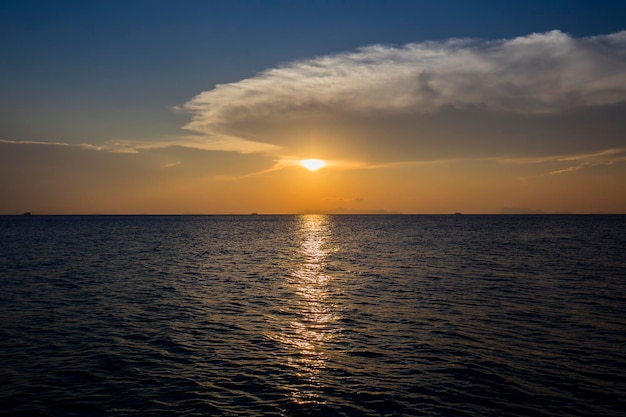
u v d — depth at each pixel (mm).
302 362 18312
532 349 19922
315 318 25734
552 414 13805
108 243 85688
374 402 14578
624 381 16266
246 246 82188
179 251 69938
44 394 15016
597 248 70938
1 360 18234
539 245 78062
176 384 15977
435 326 23859
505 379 16469
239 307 28656
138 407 14133
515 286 35938
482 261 53625
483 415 13727
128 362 18188
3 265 49156
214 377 16672
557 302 29688
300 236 117938
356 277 41688
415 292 33656
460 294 32719
